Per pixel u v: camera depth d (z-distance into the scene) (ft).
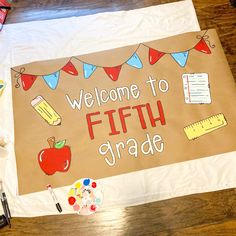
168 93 2.62
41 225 2.27
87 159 2.43
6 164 2.47
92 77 2.72
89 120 2.56
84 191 2.34
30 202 2.34
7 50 2.93
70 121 2.57
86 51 2.85
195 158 2.39
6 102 2.70
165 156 2.40
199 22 2.92
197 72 2.67
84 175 2.39
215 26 2.89
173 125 2.50
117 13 3.03
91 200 2.32
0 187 2.39
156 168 2.38
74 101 2.64
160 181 2.34
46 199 2.34
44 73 2.77
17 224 2.28
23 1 3.16
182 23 2.93
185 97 2.59
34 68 2.80
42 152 2.48
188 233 2.18
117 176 2.38
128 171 2.38
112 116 2.56
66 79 2.73
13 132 2.58
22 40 2.96
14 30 3.02
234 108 2.52
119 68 2.75
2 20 3.05
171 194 2.30
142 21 2.97
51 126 2.56
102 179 2.37
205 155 2.39
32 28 3.02
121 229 2.22
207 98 2.58
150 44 2.83
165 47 2.80
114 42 2.88
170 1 3.06
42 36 2.97
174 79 2.66
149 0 3.09
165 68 2.71
